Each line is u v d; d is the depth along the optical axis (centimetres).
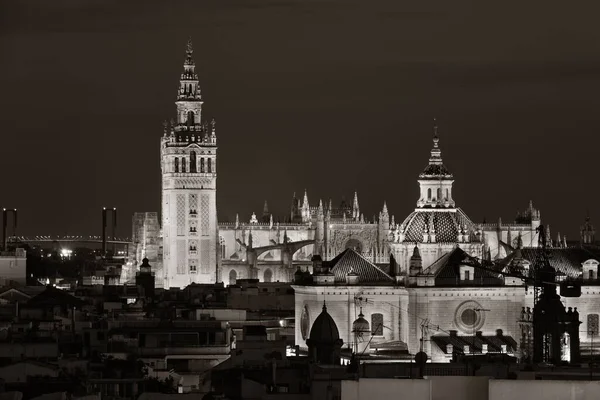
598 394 9500
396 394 9681
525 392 9544
